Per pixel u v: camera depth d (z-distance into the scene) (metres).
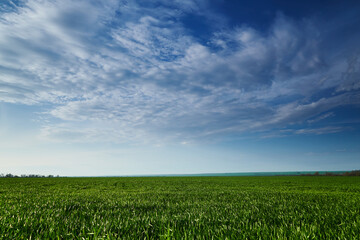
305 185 21.89
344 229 3.62
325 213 5.38
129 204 7.25
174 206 6.80
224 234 3.38
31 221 4.06
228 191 13.84
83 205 6.86
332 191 14.38
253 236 3.17
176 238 3.13
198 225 4.03
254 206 6.82
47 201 7.89
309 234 3.23
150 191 14.04
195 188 17.22
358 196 10.46
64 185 21.86
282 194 11.59
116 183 26.23
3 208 6.00
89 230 3.55
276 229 3.62
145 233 3.44
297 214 5.28
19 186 19.73
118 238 3.07
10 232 3.33
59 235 3.34
